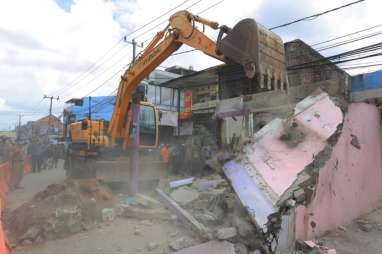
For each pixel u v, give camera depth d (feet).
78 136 39.17
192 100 79.36
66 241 18.83
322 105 21.18
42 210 20.84
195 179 33.17
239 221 17.44
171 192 27.71
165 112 70.13
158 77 91.56
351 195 22.04
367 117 24.82
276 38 22.62
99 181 28.84
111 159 33.17
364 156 24.06
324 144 19.15
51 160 70.64
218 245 16.42
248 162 19.62
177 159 45.65
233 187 18.83
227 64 24.30
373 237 19.15
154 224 21.65
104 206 24.32
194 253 15.83
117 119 33.37
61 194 22.58
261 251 15.51
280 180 17.56
